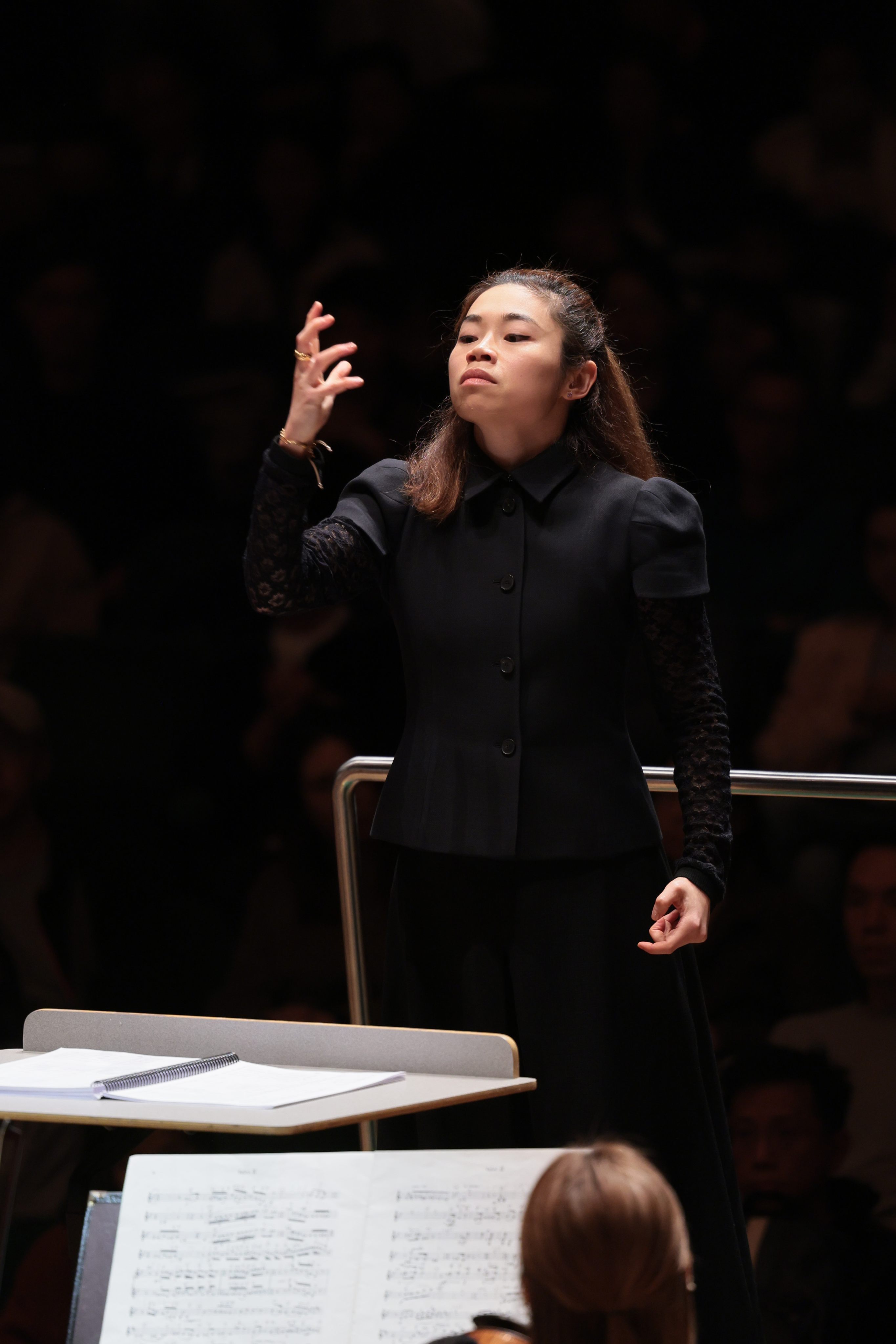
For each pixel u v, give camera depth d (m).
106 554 18.56
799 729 17.47
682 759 7.25
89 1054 6.75
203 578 18.39
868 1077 15.34
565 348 7.42
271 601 7.14
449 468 7.45
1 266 18.91
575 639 7.11
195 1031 6.94
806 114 18.61
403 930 7.26
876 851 16.02
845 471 18.08
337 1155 5.40
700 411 18.50
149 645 18.19
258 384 18.91
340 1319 5.15
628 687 16.75
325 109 19.11
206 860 17.73
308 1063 6.73
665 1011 7.13
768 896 16.11
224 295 19.06
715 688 7.30
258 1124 5.33
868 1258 14.22
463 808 7.04
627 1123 7.00
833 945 15.92
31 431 18.80
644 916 7.14
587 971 6.97
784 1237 14.20
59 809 17.84
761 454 18.20
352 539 7.45
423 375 19.02
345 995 17.03
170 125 19.08
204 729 18.02
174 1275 5.22
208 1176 5.37
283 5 19.11
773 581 17.91
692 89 18.83
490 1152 5.39
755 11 18.59
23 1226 14.27
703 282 18.69
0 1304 14.12
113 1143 6.18
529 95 19.00
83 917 17.59
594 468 7.44
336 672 18.00
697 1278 7.00
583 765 7.10
